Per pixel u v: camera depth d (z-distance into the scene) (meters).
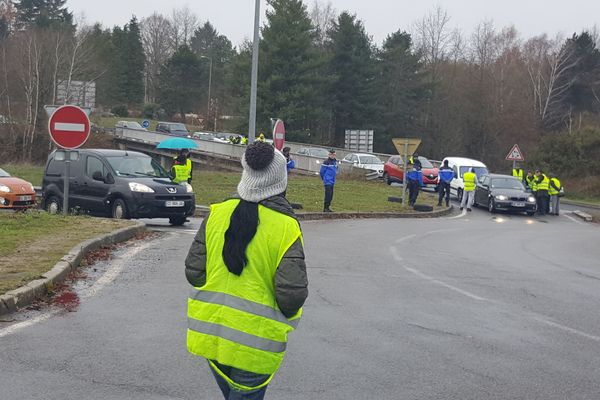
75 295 8.30
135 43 108.88
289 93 64.56
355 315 7.90
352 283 9.92
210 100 93.75
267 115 64.69
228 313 3.35
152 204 16.23
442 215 27.09
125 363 5.82
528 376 5.90
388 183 38.41
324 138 76.69
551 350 6.75
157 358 5.98
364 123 74.12
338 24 75.44
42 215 14.88
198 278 3.54
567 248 16.39
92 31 78.00
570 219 28.58
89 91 65.62
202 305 3.43
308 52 65.94
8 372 5.51
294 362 6.04
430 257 13.18
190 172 21.17
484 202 30.31
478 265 12.36
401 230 18.91
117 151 17.89
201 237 3.53
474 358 6.37
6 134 58.69
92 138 61.28
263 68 65.56
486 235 18.73
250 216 3.37
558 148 47.97
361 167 40.50
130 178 16.70
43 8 109.75
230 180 34.41
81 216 15.27
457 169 34.12
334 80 67.56
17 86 61.56
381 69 76.06
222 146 49.56
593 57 79.25
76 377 5.45
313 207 24.14
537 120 71.62
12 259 9.58
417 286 9.90
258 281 3.37
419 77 75.88
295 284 3.32
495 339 7.08
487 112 71.25
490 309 8.52
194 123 102.50
